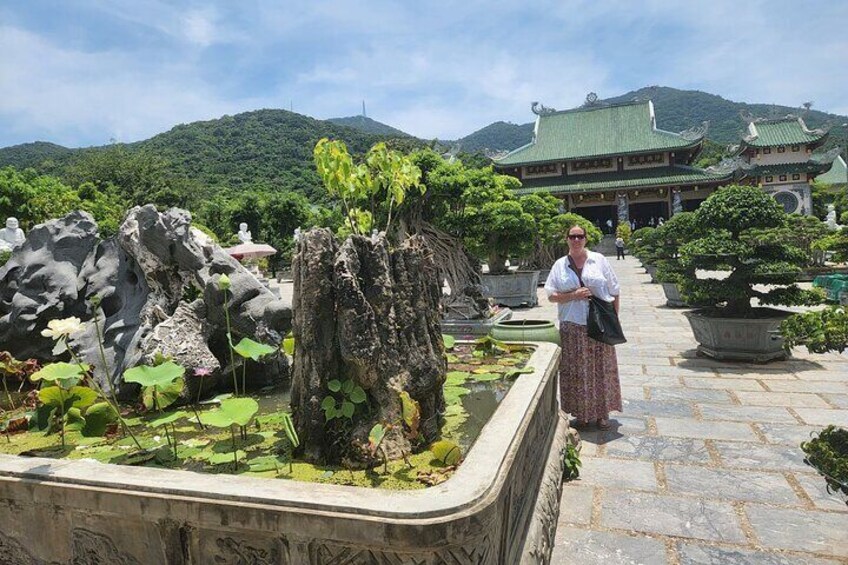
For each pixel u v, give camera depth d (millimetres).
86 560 2006
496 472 1964
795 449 4324
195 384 3592
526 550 2461
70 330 2729
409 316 2635
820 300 6719
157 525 1889
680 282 7598
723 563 2922
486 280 14703
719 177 37000
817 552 2975
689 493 3699
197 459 2504
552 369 3883
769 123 39688
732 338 7254
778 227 6852
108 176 42438
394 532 1625
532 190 39812
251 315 3900
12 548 2115
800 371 6629
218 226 35531
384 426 2320
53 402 2857
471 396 3500
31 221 24984
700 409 5410
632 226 43469
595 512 3500
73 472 2039
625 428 4969
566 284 4871
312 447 2434
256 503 1766
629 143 40531
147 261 4023
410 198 9867
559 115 43969
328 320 2479
